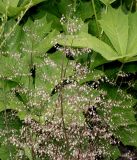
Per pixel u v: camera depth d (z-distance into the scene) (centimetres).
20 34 136
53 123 112
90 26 144
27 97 124
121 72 132
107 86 135
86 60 134
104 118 121
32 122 114
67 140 111
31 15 146
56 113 115
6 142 119
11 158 116
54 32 130
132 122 129
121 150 137
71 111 114
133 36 131
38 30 135
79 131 118
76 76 122
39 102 120
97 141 124
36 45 133
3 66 127
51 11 148
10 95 125
